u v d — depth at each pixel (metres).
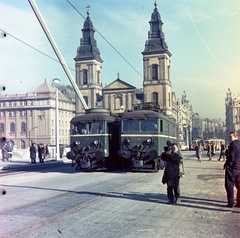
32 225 6.57
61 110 92.81
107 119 19.25
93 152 18.94
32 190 11.51
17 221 6.90
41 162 29.69
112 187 12.19
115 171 19.91
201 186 12.36
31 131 73.88
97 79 94.56
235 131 8.77
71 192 10.98
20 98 74.81
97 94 93.00
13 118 74.06
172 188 8.95
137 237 5.77
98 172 19.27
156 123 18.47
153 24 87.44
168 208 8.32
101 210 8.05
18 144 73.69
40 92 75.50
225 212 7.89
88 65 91.81
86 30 93.81
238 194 8.55
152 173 18.17
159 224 6.70
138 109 21.34
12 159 35.56
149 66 86.12
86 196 10.13
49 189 11.77
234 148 8.52
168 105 86.25
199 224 6.70
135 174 17.69
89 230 6.23
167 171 9.01
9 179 15.40
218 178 15.23
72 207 8.41
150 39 86.94
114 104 90.69
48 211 7.91
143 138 18.47
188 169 20.50
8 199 9.59
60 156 41.19
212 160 31.47
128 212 7.84
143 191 11.15
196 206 8.58
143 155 18.33
